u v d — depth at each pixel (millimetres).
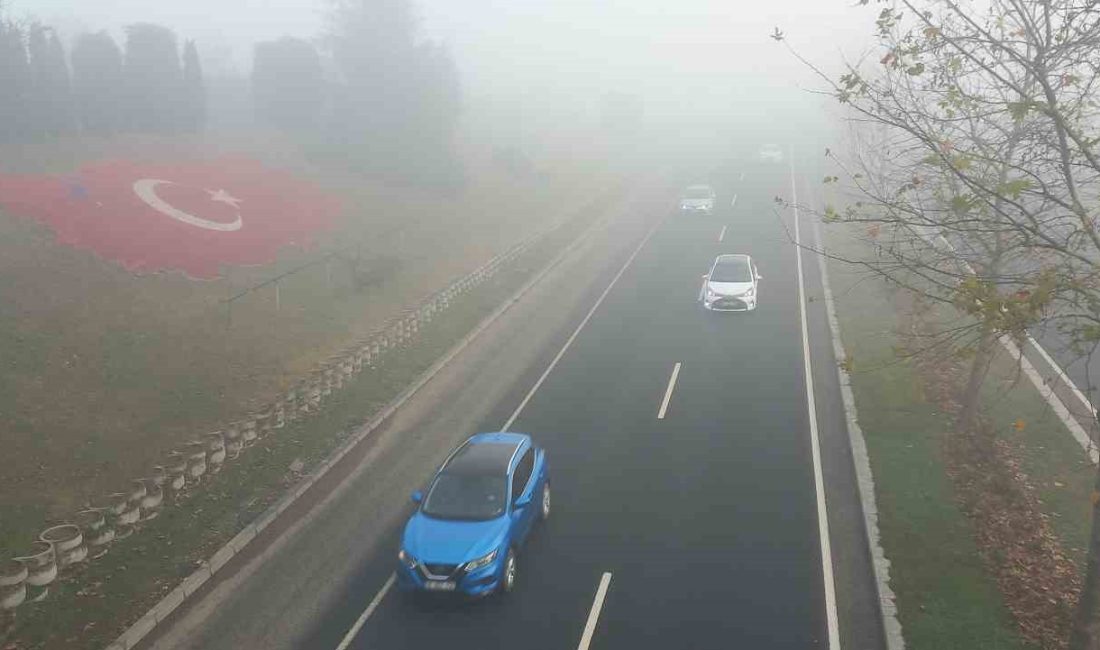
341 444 15578
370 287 24328
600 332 22234
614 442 15281
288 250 25422
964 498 12359
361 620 10164
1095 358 17938
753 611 10008
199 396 16078
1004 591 10031
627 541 11766
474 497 11102
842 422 15773
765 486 13305
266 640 9883
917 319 18969
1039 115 11062
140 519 12430
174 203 26031
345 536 12398
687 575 10828
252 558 11797
